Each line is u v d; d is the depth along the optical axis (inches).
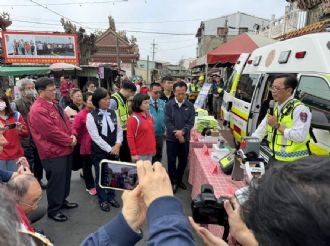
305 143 108.2
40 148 131.1
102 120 142.5
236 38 382.9
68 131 140.6
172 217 25.6
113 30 1598.2
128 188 49.3
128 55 1606.8
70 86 500.4
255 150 93.5
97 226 137.1
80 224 138.8
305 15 388.2
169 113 171.2
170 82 220.4
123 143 187.5
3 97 144.7
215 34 1358.3
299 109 104.7
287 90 111.2
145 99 150.7
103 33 1592.0
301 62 144.6
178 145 174.6
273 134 116.0
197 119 193.2
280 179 21.7
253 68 222.1
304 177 20.9
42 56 721.0
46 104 129.7
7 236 21.8
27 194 71.1
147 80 1831.9
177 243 23.5
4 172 88.0
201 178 125.9
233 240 45.4
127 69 1620.3
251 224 22.8
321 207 19.0
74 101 196.1
